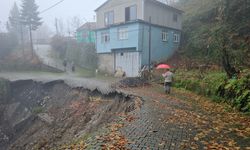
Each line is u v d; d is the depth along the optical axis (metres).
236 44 22.36
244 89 11.12
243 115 9.54
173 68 24.30
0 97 25.03
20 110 23.77
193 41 29.89
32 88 25.70
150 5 28.70
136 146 5.82
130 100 13.17
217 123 8.08
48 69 38.28
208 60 24.30
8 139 19.34
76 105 17.19
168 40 31.50
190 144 5.96
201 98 13.75
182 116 8.98
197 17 34.22
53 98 21.64
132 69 28.05
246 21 24.34
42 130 16.64
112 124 8.12
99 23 33.69
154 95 14.38
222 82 13.32
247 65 18.66
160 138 6.41
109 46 30.72
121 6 30.27
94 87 18.56
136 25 26.97
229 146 5.89
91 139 6.61
